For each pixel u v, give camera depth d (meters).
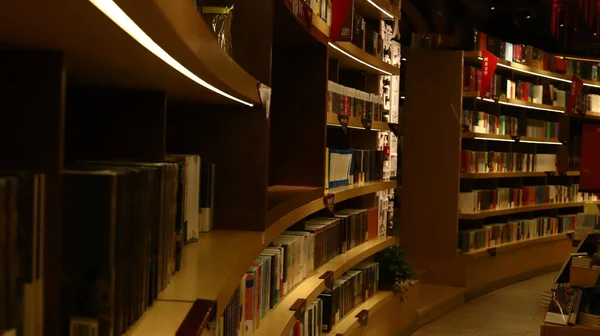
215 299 1.36
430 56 7.26
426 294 6.62
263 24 2.60
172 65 1.27
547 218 9.07
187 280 1.54
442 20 9.27
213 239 2.22
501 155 8.19
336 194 3.78
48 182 0.93
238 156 2.51
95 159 1.79
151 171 1.24
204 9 2.24
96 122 1.80
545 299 4.07
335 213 4.70
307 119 3.69
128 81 1.60
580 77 9.79
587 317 3.49
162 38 0.99
